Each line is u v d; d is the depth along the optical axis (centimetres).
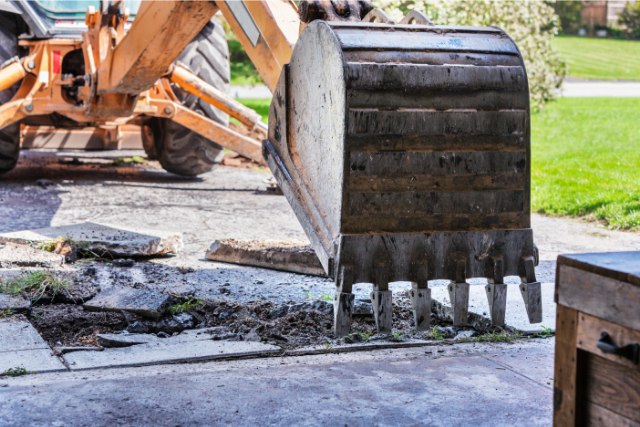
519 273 309
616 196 771
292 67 332
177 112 814
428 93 293
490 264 304
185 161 911
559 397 206
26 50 816
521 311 385
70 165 1046
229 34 3075
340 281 284
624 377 186
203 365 307
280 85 342
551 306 396
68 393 263
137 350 322
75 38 772
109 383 275
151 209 707
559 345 206
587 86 2347
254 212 711
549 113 1675
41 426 233
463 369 300
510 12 1375
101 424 237
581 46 3481
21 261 466
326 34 297
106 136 969
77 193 785
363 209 287
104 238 519
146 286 443
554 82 1661
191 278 470
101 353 318
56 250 493
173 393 266
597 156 1098
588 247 584
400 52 296
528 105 306
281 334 350
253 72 2642
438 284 458
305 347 334
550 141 1288
